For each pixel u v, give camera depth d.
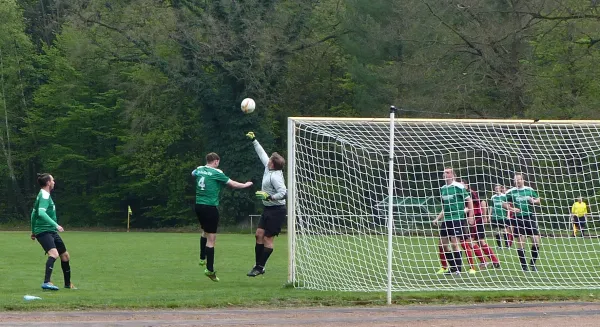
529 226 24.30
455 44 61.19
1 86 90.62
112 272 26.62
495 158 27.91
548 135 25.19
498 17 60.03
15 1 93.75
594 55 57.75
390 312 17.17
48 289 20.73
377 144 24.98
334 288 20.59
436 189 26.72
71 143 89.81
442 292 19.88
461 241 23.80
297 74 83.81
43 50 95.25
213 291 19.95
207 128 76.25
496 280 22.50
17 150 93.31
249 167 74.94
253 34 70.94
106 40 75.62
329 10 81.69
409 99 63.25
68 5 80.31
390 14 71.12
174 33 70.94
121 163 87.81
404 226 26.39
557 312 17.17
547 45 60.12
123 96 88.38
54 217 21.22
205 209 21.67
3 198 94.62
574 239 28.05
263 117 77.00
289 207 21.45
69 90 87.56
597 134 24.66
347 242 24.89
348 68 72.94
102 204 89.06
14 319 16.14
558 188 28.56
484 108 61.69
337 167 24.38
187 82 72.62
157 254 35.59
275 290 20.25
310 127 23.12
